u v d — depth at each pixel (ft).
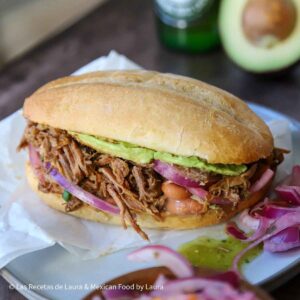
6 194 1.36
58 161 1.27
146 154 1.21
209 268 1.15
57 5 2.66
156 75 1.32
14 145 1.46
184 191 1.22
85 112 1.23
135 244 1.22
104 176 1.25
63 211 1.28
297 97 1.74
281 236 1.17
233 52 1.77
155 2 1.90
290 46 1.72
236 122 1.23
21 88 1.80
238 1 1.74
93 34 2.06
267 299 0.98
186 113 1.20
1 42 2.48
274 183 1.35
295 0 1.70
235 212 1.27
